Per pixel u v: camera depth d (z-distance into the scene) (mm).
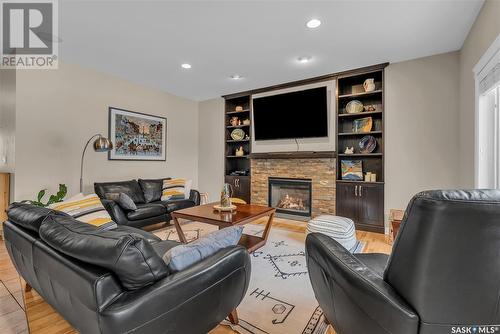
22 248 1456
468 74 2807
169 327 1065
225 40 2898
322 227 2541
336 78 3988
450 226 780
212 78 4211
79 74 3668
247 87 4727
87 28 2646
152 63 3572
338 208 3967
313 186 4207
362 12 2361
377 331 952
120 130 4199
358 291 1016
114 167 4129
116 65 3652
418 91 3412
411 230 855
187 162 5473
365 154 3756
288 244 3057
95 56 3342
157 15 2416
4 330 1504
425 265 821
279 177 4566
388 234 3428
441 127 3287
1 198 3166
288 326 1552
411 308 868
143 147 4570
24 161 3158
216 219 2551
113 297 948
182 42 2951
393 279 943
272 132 4633
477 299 816
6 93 3393
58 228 1250
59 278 1129
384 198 3627
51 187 3391
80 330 1119
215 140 5480
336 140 4027
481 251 782
